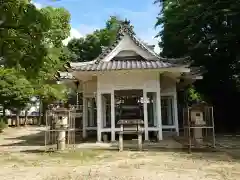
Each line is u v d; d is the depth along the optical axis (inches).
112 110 585.9
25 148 542.6
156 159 386.9
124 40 624.7
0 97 946.1
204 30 868.0
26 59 249.9
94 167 334.6
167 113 757.3
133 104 750.5
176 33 935.0
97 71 557.9
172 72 589.0
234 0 717.9
